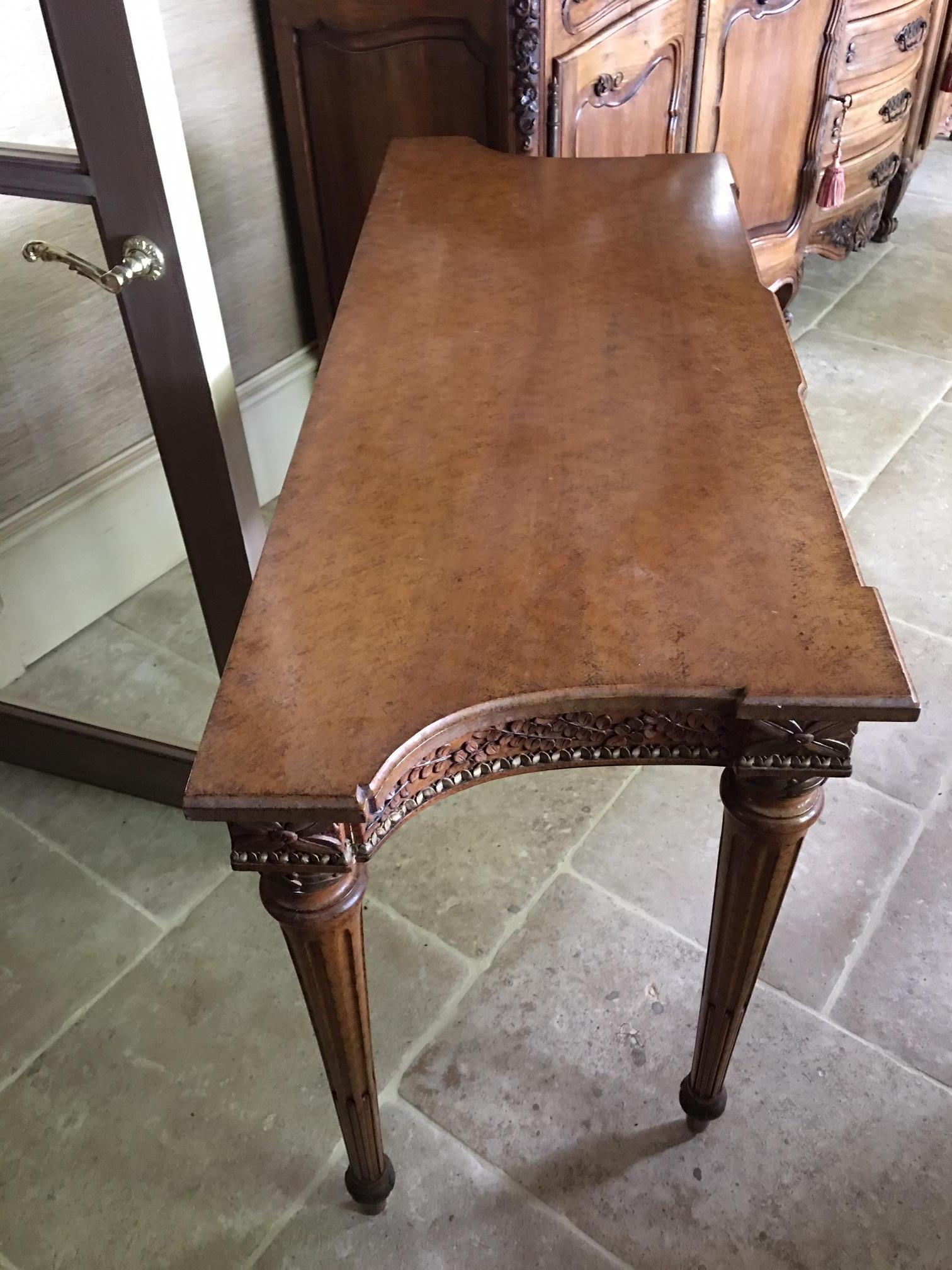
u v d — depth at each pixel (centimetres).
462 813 148
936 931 133
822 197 231
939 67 262
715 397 97
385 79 160
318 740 67
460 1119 116
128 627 173
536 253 120
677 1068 119
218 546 127
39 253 103
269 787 64
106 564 174
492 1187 110
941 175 331
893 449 216
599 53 159
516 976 129
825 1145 112
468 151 144
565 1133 114
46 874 144
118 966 132
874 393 233
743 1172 110
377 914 136
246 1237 107
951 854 142
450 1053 121
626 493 86
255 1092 119
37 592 164
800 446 91
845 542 80
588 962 130
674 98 182
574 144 164
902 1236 105
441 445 92
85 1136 115
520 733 73
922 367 242
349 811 64
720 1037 101
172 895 140
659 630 73
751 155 212
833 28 209
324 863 70
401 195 133
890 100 244
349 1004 84
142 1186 111
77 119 95
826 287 275
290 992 129
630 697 69
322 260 187
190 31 157
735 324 107
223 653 140
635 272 116
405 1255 105
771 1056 120
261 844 69
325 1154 113
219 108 167
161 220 100
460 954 131
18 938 136
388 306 112
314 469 90
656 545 81
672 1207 108
